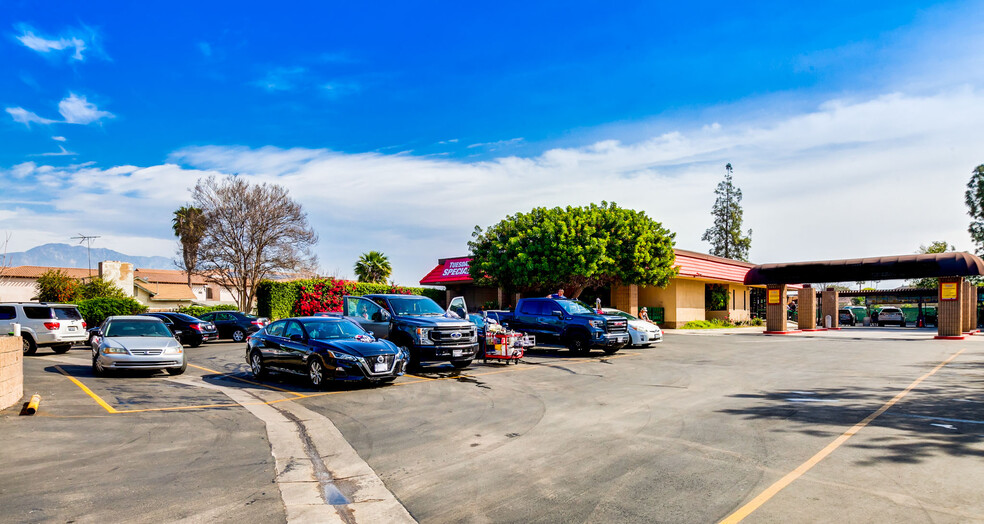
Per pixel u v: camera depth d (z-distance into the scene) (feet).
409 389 39.96
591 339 60.70
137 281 176.55
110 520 16.03
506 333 53.88
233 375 48.70
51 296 120.47
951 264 85.56
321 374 40.06
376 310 52.65
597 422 28.71
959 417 28.43
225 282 147.95
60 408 32.22
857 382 41.09
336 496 18.47
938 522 15.46
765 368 50.39
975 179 164.45
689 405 32.94
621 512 16.56
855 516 15.94
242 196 138.41
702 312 127.24
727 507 16.81
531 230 95.40
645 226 98.73
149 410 32.32
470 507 17.28
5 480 19.49
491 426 28.19
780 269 102.06
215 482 19.67
